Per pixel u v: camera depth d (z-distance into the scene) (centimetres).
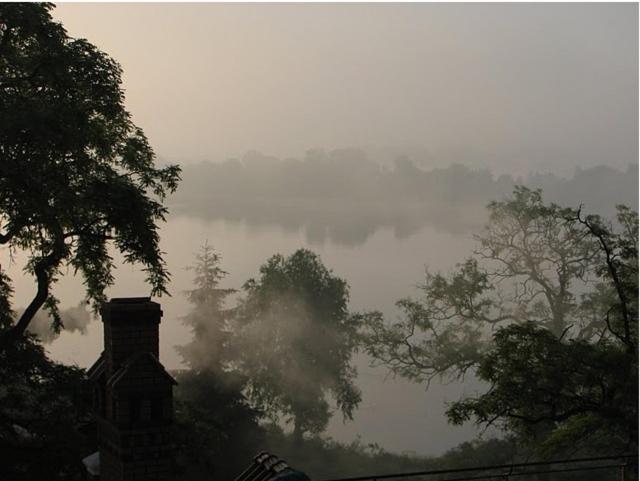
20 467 2350
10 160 2580
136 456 903
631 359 2409
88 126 2817
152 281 3098
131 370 909
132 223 2936
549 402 2411
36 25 2791
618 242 2798
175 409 3288
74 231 2989
